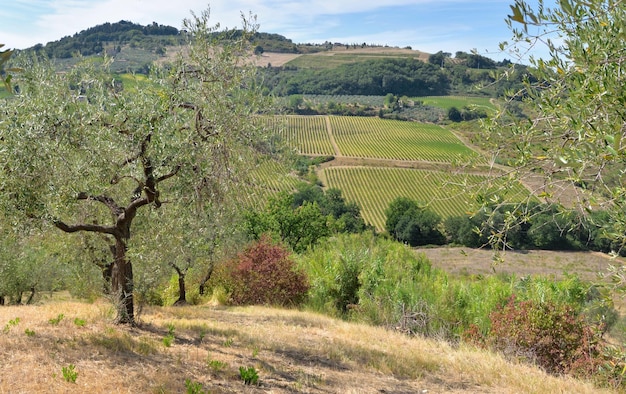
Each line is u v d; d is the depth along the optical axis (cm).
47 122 838
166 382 712
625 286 443
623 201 393
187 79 945
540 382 973
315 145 11450
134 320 1109
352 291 2056
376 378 930
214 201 959
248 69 969
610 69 401
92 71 942
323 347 1123
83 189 912
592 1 342
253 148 960
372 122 13038
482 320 1582
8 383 618
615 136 323
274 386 793
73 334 909
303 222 4191
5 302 2658
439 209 7562
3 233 896
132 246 1075
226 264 2108
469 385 945
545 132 441
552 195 420
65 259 1397
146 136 907
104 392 634
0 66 188
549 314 1265
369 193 8962
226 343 1033
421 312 1606
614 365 597
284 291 2062
